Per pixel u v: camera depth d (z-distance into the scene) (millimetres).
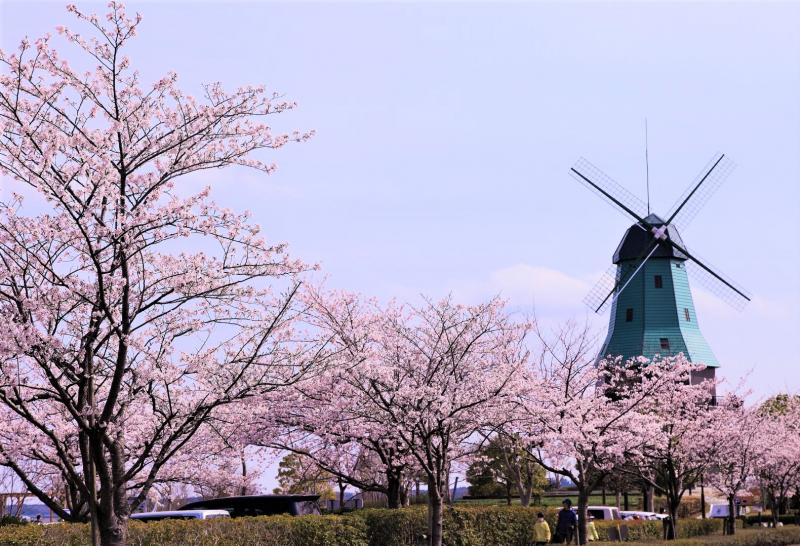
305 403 39844
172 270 23328
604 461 46031
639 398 49281
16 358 21609
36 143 20172
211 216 22188
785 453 64500
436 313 39844
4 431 30797
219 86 22375
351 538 37219
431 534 35719
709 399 58531
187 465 40125
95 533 21297
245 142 22781
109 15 20953
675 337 102625
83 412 21406
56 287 21234
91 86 21406
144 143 21875
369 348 36719
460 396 37188
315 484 72375
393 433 38750
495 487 94062
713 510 86500
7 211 20531
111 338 27219
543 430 43188
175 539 30938
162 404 30547
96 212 20906
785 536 62281
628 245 106250
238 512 41438
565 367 48188
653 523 56375
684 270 106938
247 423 39031
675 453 51312
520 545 47625
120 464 22531
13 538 27250
